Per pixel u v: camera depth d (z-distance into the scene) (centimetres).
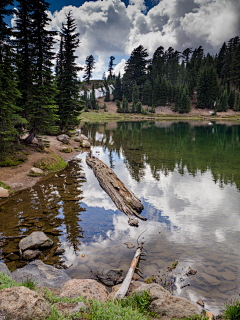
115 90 15012
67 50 3381
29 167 1827
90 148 3086
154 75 14638
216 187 1457
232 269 654
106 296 501
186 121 9700
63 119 3459
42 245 769
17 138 2183
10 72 1752
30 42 2236
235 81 13588
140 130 5728
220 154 2572
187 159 2322
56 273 610
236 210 1105
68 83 3412
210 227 938
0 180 1476
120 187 1383
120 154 2641
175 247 786
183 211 1106
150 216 1055
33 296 337
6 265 643
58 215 1045
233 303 500
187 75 15312
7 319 300
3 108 1642
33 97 2300
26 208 1116
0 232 873
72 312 375
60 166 1988
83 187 1477
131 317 391
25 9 2270
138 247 772
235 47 15175
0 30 1898
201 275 627
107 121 9938
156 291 505
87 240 835
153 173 1811
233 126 6812
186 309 449
